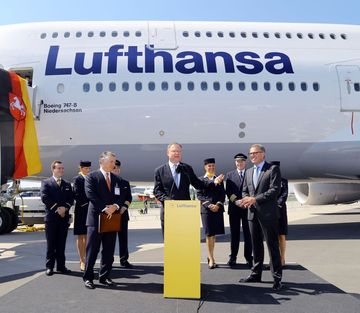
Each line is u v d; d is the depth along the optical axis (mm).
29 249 7918
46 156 9633
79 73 9570
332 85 10125
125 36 10078
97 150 9539
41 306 4199
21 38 10117
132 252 7621
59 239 5855
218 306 4188
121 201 5152
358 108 10133
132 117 9477
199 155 9703
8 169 8844
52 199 5805
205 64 9805
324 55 10398
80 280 5367
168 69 9688
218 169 10000
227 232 10992
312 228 11492
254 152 5133
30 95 9258
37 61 9711
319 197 15320
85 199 6121
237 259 6957
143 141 9531
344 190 15242
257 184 5074
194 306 4191
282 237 6172
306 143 9953
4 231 10688
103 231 4922
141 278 5445
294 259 6711
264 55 10148
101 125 9445
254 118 9734
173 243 4547
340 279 5320
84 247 6117
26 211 12023
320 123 9977
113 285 5047
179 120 9539
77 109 9445
